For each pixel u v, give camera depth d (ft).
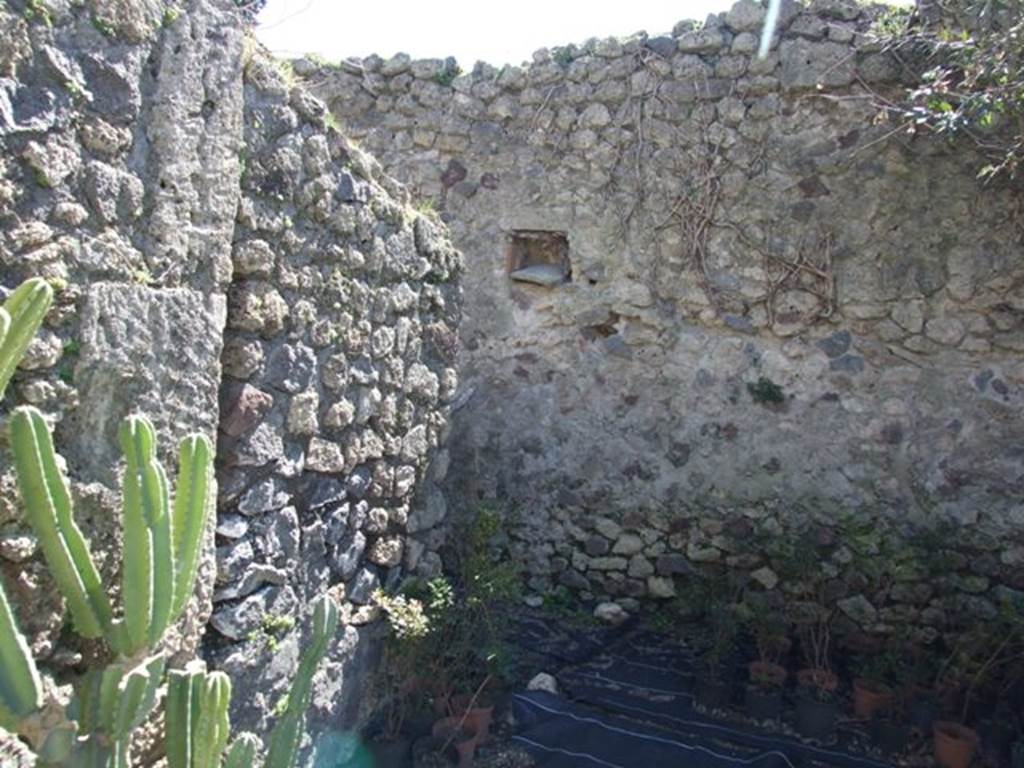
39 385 6.00
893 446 14.55
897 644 13.34
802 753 11.66
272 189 8.44
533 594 16.37
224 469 8.09
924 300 14.37
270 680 8.69
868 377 14.74
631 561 15.94
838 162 14.74
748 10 15.20
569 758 11.04
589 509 16.29
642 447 16.06
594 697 12.76
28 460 5.18
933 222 14.29
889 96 14.35
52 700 5.09
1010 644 12.35
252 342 8.26
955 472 14.16
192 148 7.28
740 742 11.87
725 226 15.51
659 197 15.93
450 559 13.46
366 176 10.33
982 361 14.11
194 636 7.49
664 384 15.99
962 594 13.80
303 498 9.30
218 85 7.57
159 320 6.93
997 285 13.93
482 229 17.29
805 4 14.85
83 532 6.34
